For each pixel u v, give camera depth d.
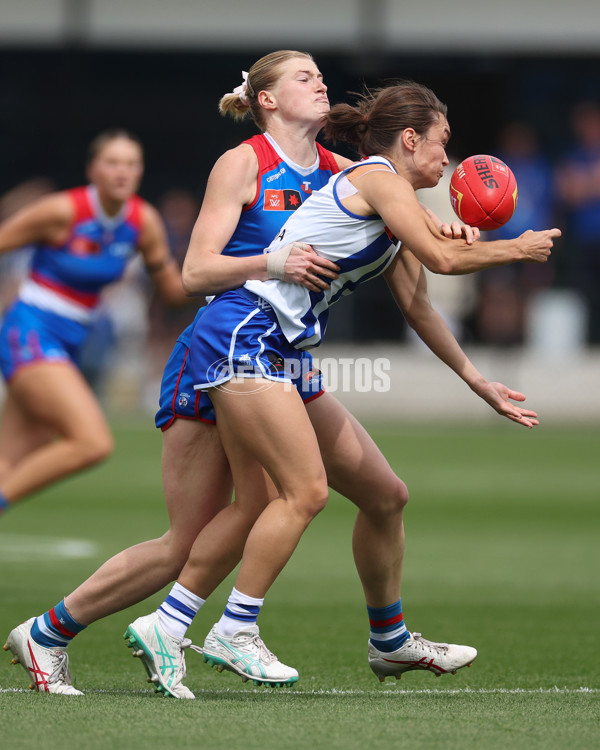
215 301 16.48
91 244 26.11
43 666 16.59
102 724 14.20
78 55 79.69
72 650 20.22
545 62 78.50
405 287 17.62
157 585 16.88
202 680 18.27
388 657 17.70
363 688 17.64
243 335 16.08
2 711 14.95
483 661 19.89
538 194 73.62
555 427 66.75
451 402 69.44
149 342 67.62
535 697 16.70
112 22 78.62
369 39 78.06
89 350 65.12
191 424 16.75
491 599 25.98
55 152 80.56
